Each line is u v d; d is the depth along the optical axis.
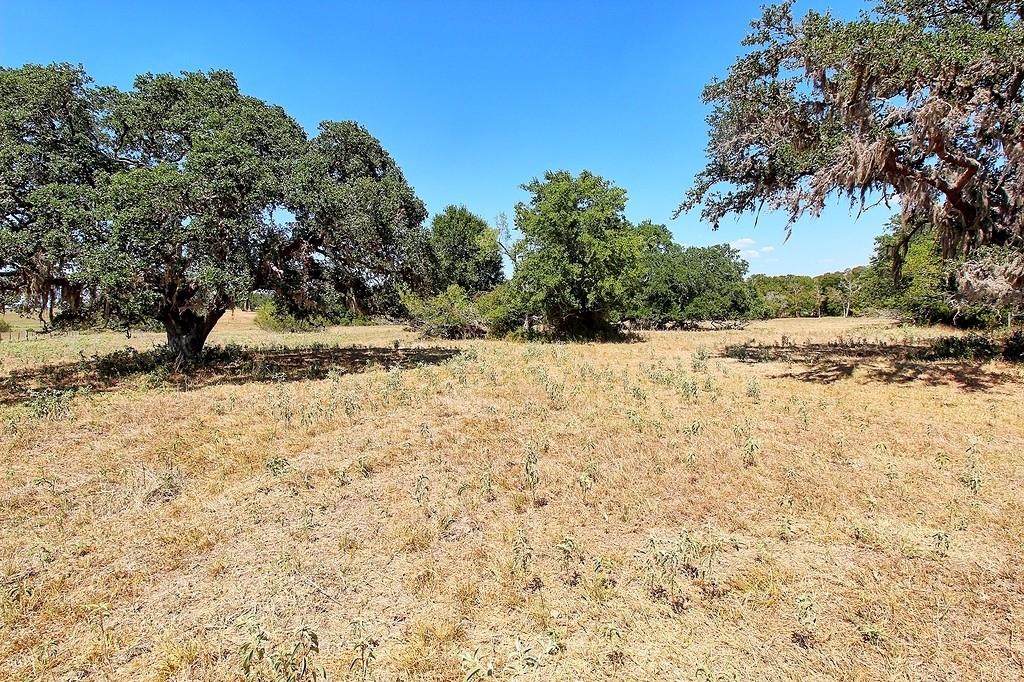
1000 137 8.48
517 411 7.90
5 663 2.83
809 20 9.62
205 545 4.02
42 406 8.12
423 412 7.94
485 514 4.54
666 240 32.44
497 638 2.99
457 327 27.33
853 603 3.21
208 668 2.80
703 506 4.61
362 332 32.47
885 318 32.44
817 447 6.05
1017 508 4.40
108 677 2.75
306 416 7.65
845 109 8.99
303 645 2.85
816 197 9.41
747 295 33.62
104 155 10.87
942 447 5.96
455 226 44.97
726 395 9.07
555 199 21.33
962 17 9.34
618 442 6.33
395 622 3.16
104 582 3.57
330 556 3.89
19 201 9.72
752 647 2.88
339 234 11.59
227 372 12.72
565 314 23.45
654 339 23.00
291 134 12.35
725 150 12.15
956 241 11.09
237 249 10.22
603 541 4.05
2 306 11.28
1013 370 10.51
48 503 4.81
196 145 9.98
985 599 3.21
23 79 10.12
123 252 9.00
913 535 4.02
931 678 2.65
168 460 5.92
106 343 22.05
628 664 2.78
